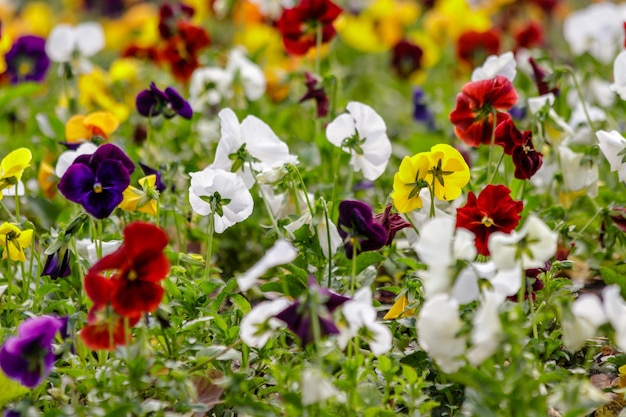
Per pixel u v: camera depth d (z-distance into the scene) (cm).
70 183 475
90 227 563
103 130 688
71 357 484
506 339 388
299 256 545
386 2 1401
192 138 873
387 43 1395
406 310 498
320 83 748
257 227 698
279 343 539
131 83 1060
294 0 1147
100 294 422
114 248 541
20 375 423
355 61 1470
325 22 794
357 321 414
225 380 438
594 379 504
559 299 413
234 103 888
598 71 1043
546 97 638
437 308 399
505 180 652
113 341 436
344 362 438
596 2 1680
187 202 675
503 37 1416
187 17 974
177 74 952
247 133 553
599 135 550
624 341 404
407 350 504
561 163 639
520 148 537
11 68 1058
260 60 1219
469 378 412
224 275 698
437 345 402
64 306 535
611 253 639
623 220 593
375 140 565
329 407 434
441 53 1528
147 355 452
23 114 1079
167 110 641
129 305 417
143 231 412
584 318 406
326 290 424
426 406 443
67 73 923
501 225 473
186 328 486
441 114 1012
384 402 447
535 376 416
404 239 650
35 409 443
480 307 441
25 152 514
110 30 1522
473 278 407
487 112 560
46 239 527
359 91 1266
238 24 1241
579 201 681
